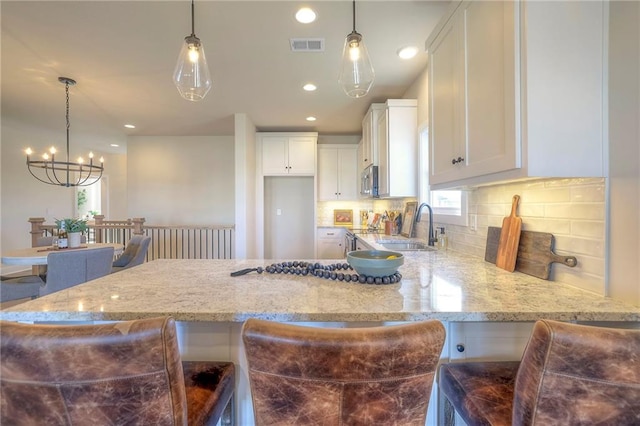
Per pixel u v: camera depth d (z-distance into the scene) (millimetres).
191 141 5562
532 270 1420
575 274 1222
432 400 1127
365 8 1983
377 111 3568
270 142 4973
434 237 2691
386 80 3082
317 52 2537
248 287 1239
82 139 5816
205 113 4168
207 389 963
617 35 1051
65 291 1182
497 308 984
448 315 958
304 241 5543
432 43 1845
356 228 4996
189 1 1913
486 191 1861
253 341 692
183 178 5570
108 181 7422
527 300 1061
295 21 2117
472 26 1396
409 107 3072
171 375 708
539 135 1076
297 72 2908
